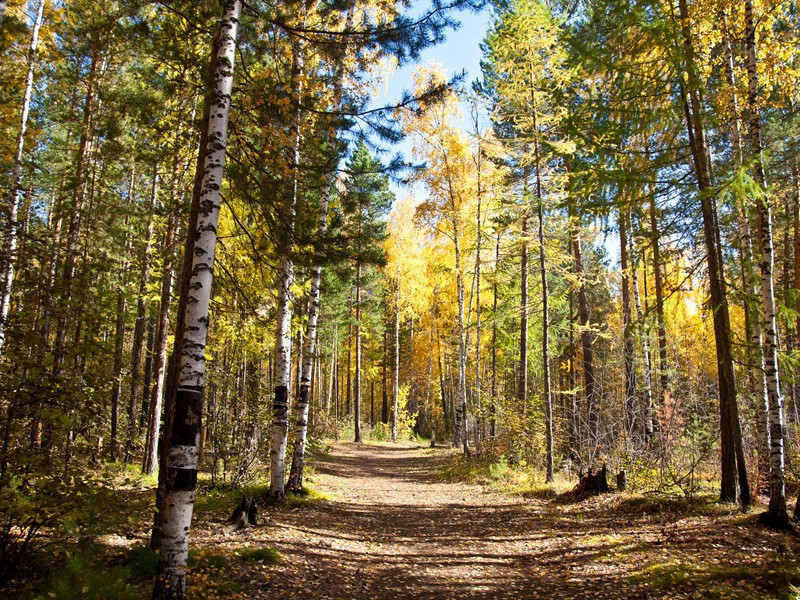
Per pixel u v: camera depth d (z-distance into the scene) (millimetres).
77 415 4836
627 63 7578
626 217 12648
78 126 12094
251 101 6199
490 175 16359
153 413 11430
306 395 10930
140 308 14008
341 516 9289
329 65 7793
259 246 7281
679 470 9938
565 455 15852
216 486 10039
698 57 8953
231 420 10453
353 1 8016
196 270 4500
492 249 18500
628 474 10797
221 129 4824
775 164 11625
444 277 24609
